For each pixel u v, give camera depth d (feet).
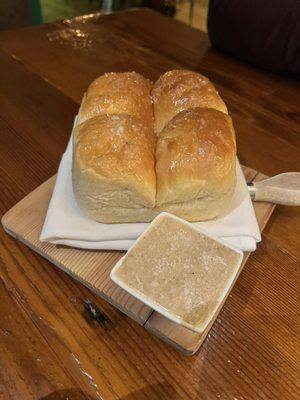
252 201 0.97
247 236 0.83
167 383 0.65
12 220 0.88
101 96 0.92
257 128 1.28
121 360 0.67
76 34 1.76
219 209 0.84
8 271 0.80
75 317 0.73
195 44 1.76
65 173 0.95
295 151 1.20
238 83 1.51
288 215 0.98
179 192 0.78
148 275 0.67
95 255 0.83
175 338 0.68
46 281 0.79
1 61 1.54
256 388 0.65
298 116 1.35
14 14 2.62
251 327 0.73
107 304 0.76
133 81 0.97
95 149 0.78
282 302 0.78
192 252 0.71
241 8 1.54
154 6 3.40
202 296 0.64
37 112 1.29
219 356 0.69
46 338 0.69
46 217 0.86
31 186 1.01
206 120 0.82
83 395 0.62
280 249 0.89
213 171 0.76
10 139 1.16
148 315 0.71
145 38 1.77
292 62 1.51
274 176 1.03
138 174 0.76
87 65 1.56
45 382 0.63
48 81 1.45
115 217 0.84
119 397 0.62
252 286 0.80
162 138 0.82
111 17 1.92
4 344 0.68
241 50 1.61
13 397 0.62
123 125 0.81
